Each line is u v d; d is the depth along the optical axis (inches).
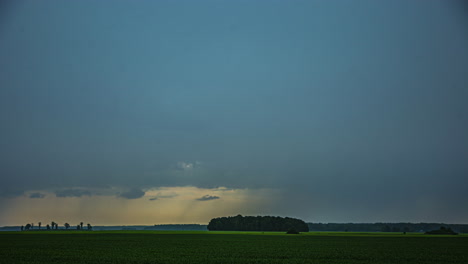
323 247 2421.3
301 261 1534.2
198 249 2162.9
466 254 1905.8
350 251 2071.9
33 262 1432.1
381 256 1772.9
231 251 2018.9
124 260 1521.9
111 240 3230.8
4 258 1590.8
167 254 1807.3
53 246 2365.9
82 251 1966.0
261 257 1691.7
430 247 2460.6
